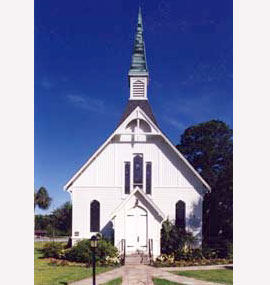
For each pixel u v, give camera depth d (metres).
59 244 28.53
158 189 30.02
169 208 29.84
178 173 30.14
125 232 27.88
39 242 42.97
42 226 59.88
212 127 41.84
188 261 25.75
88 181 30.03
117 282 18.62
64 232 57.66
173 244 28.22
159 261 25.44
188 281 18.83
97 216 29.88
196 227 29.62
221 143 41.75
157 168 30.19
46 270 22.20
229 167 32.78
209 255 26.97
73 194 29.91
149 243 27.28
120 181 30.03
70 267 23.44
